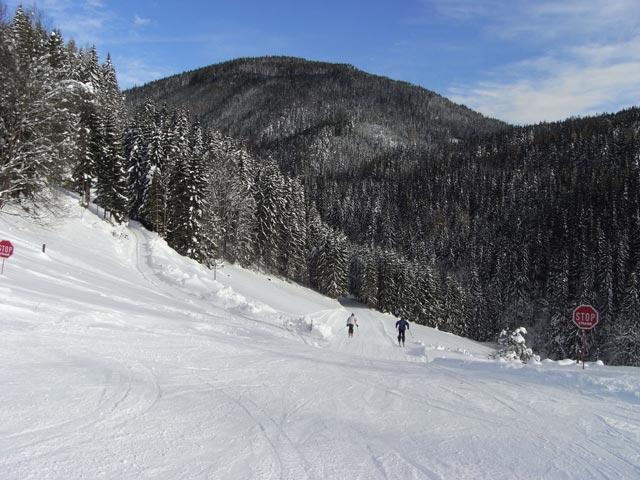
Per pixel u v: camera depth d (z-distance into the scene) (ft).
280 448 15.62
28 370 20.80
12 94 78.79
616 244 232.94
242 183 191.42
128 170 173.88
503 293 291.99
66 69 102.17
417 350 68.74
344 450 15.96
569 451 16.90
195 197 151.33
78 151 108.27
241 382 24.61
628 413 22.30
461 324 257.96
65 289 49.52
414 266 258.16
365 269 245.24
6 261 57.26
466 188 481.05
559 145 522.47
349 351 60.49
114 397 18.85
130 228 159.33
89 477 11.95
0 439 13.62
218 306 84.58
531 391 27.14
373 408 22.16
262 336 49.88
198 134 191.01
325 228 260.42
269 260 201.46
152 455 13.87
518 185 448.65
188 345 32.89
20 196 92.22
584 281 228.84
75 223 120.67
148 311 49.01
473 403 24.00
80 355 24.81
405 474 14.11
